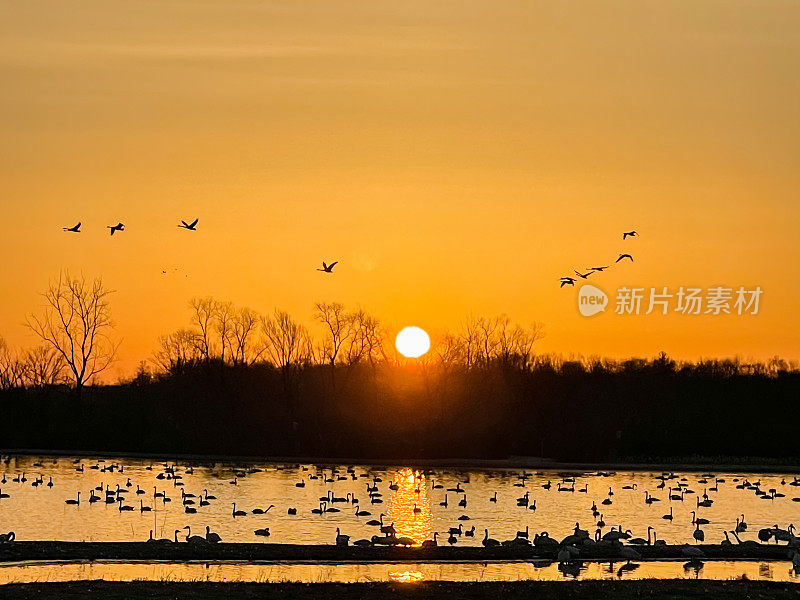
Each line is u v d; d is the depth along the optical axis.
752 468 188.75
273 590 69.81
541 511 125.00
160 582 71.38
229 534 99.56
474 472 179.88
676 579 76.19
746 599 69.12
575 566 83.31
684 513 125.50
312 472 175.38
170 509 119.62
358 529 104.12
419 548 88.31
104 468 169.75
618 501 137.00
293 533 100.69
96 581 71.25
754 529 111.75
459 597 69.06
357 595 69.06
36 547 84.19
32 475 161.00
